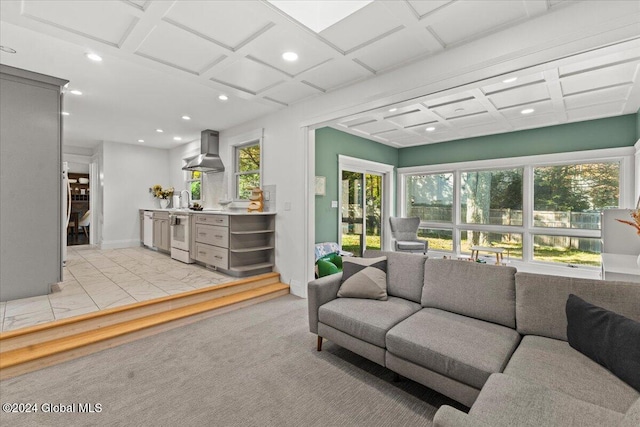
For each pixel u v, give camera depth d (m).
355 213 5.56
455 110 3.94
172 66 2.80
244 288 3.68
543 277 1.82
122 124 4.95
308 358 2.28
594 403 1.15
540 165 4.82
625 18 1.69
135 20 2.13
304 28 2.19
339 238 5.06
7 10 1.99
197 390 1.87
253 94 3.49
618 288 1.58
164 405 1.73
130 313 2.73
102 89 3.46
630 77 2.94
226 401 1.77
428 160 6.08
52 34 2.28
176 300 3.05
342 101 3.24
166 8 1.98
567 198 4.60
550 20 1.94
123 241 6.47
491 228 5.35
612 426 0.98
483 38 2.23
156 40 2.37
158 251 5.96
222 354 2.33
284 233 4.05
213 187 5.74
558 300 1.71
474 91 3.29
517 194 5.09
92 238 6.83
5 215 2.83
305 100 3.67
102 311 2.62
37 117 2.98
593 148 4.27
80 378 2.00
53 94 3.07
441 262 2.27
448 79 2.43
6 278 2.84
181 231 4.89
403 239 5.57
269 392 1.85
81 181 8.61
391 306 2.21
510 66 2.12
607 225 3.11
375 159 5.84
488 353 1.55
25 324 2.33
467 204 5.68
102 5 1.96
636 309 1.50
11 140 2.85
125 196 6.50
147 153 6.84
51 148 3.05
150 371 2.08
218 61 2.70
